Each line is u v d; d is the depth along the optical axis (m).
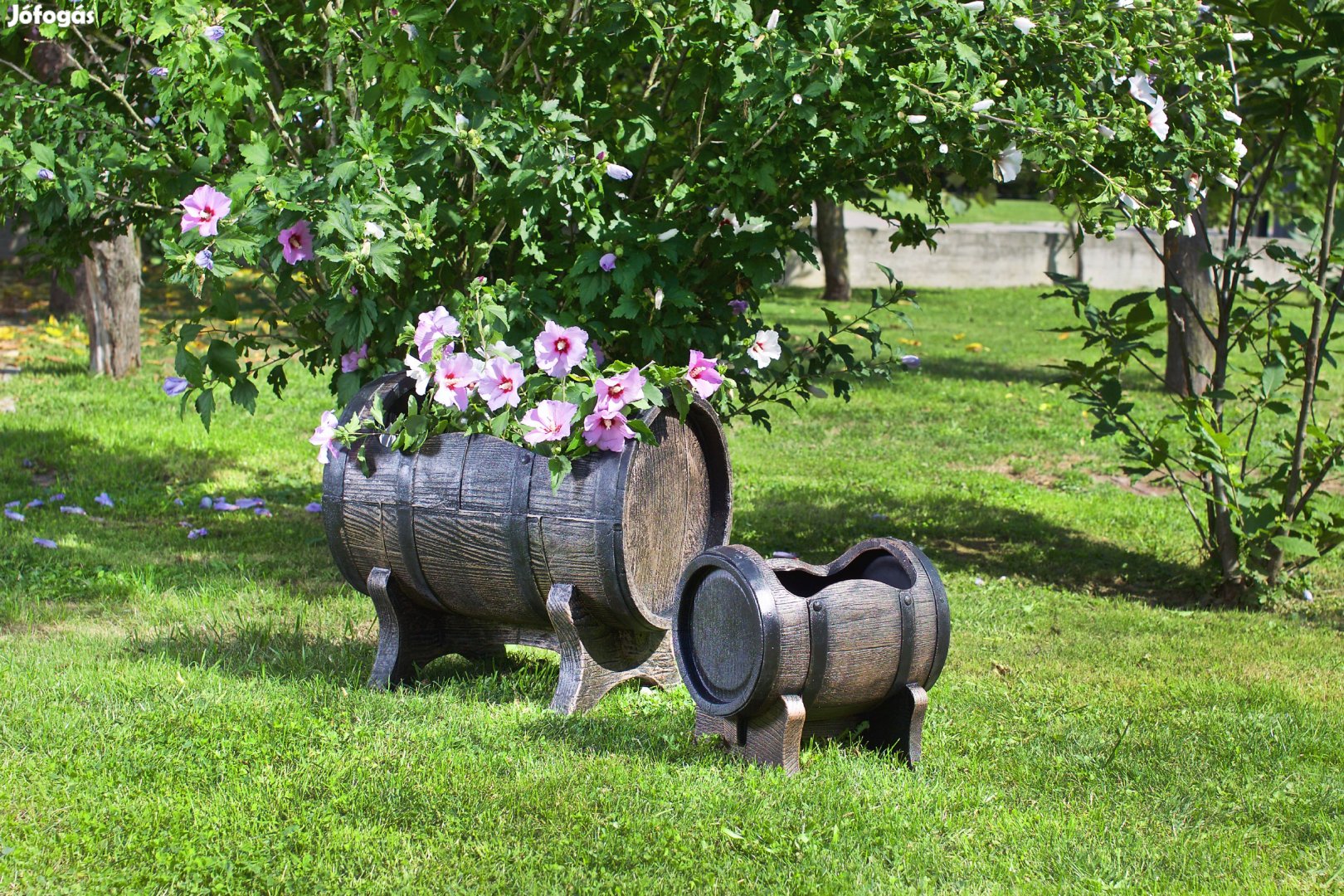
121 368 12.38
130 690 4.71
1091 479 10.17
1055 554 7.95
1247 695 5.25
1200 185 5.81
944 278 28.00
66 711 4.45
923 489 9.55
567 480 4.54
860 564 4.55
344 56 5.30
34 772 3.92
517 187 4.77
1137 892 3.41
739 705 4.07
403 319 5.05
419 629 5.14
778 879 3.41
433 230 5.00
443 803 3.83
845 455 10.85
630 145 5.31
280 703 4.65
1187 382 7.09
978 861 3.56
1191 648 6.03
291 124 5.57
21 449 9.23
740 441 11.30
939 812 3.87
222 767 4.01
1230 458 7.08
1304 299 23.03
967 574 7.40
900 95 4.93
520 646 5.79
